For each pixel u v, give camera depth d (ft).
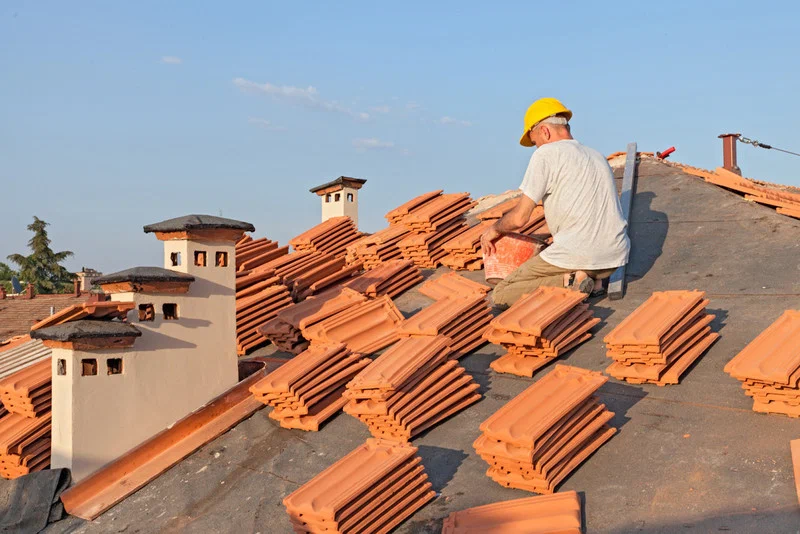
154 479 18.85
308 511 13.84
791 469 13.00
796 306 19.70
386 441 15.87
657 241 27.96
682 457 14.35
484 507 13.83
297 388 19.27
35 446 20.45
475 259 30.09
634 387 17.61
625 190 33.27
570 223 22.20
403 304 27.99
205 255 21.07
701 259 25.20
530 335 18.89
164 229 20.58
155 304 19.86
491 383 19.75
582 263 22.09
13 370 26.68
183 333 20.47
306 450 18.44
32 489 18.15
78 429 18.43
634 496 13.57
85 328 18.38
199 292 20.84
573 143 22.43
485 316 22.45
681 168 37.11
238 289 27.91
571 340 20.20
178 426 20.01
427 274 31.35
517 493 14.58
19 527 17.79
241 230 21.67
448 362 18.74
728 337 18.92
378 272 29.22
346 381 20.53
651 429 15.64
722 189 32.37
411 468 15.14
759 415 14.98
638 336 17.22
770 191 31.19
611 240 22.22
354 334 23.40
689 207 30.83
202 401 20.83
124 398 19.21
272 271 29.17
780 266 22.94
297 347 24.98
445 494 15.25
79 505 18.17
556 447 14.60
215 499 17.46
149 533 16.79
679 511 12.77
